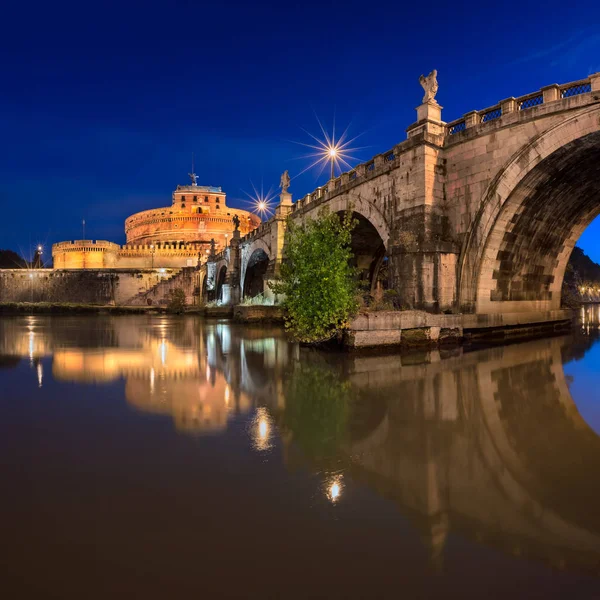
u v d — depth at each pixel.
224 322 34.97
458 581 3.27
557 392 9.46
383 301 19.52
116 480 5.00
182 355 15.14
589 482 5.06
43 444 6.20
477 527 4.05
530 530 4.00
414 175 20.16
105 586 3.18
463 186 19.44
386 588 3.18
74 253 92.19
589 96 15.10
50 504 4.43
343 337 15.61
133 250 93.88
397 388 9.79
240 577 3.28
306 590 3.14
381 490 4.78
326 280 14.98
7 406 8.29
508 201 17.86
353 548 3.68
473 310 19.09
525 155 17.02
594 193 19.98
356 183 25.70
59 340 20.39
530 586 3.23
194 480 4.99
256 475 5.14
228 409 8.06
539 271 22.64
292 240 16.81
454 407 8.25
